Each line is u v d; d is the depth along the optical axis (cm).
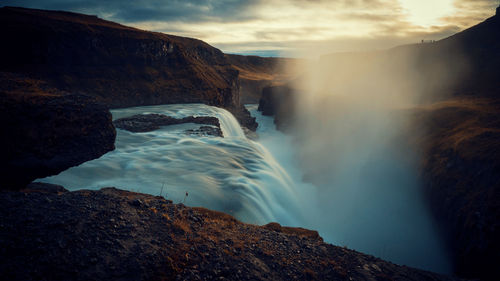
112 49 7175
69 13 8450
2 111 1612
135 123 4022
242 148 3441
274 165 3444
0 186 1520
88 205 775
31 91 2319
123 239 664
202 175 2292
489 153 2191
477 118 3288
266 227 1112
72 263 554
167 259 630
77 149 2088
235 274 648
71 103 2112
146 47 7712
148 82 7425
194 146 3172
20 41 5756
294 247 859
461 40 8862
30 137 1716
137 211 820
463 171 2331
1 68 5528
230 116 6750
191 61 9006
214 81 9156
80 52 6581
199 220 891
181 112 5644
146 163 2411
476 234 1769
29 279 501
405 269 842
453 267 1962
